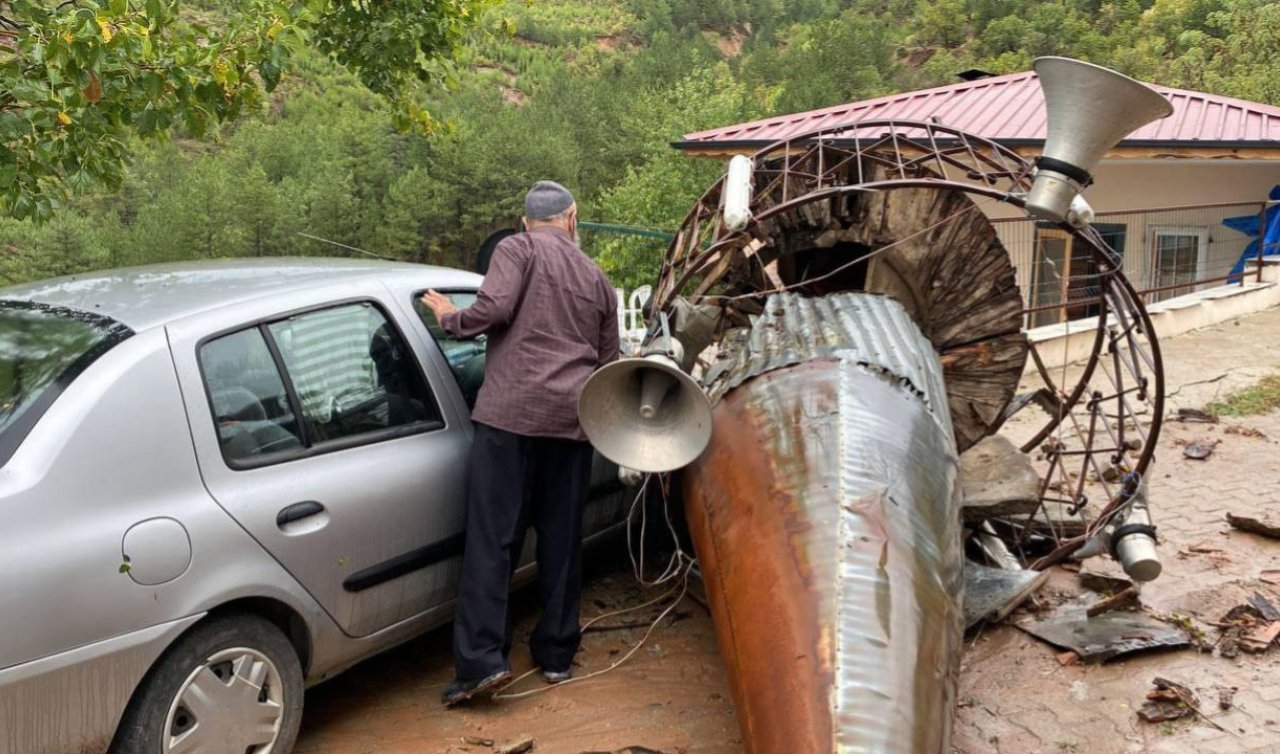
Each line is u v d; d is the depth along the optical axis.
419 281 4.30
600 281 4.07
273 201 79.56
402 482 3.76
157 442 3.08
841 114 16.03
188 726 3.09
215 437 3.24
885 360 3.94
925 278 5.36
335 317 3.84
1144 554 4.25
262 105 7.07
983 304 5.37
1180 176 13.53
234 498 3.23
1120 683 3.96
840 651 2.60
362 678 4.21
